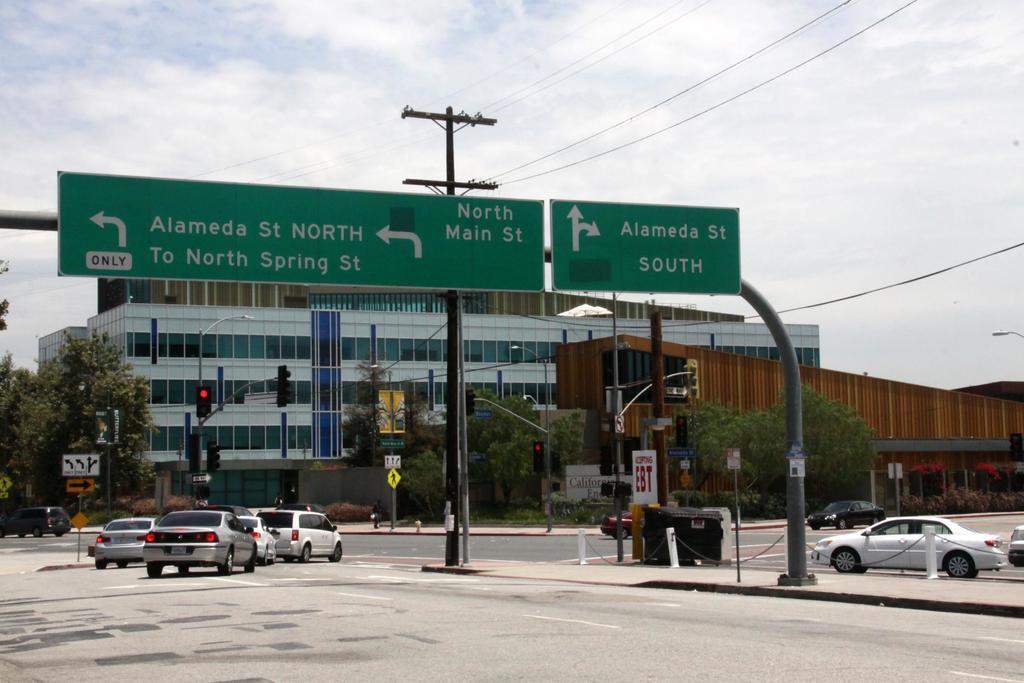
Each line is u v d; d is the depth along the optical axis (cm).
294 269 2028
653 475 3331
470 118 3322
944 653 1227
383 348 10025
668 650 1245
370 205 2091
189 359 9238
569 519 6788
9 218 1895
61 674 1124
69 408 7806
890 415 8200
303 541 3741
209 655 1245
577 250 2200
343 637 1390
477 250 2150
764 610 1792
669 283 2241
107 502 7119
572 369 8025
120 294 10306
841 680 1027
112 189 1942
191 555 2766
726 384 7981
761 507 6975
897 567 2803
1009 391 12019
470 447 7431
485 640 1346
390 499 7788
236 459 9312
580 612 1723
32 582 2673
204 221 1984
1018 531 3012
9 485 5831
